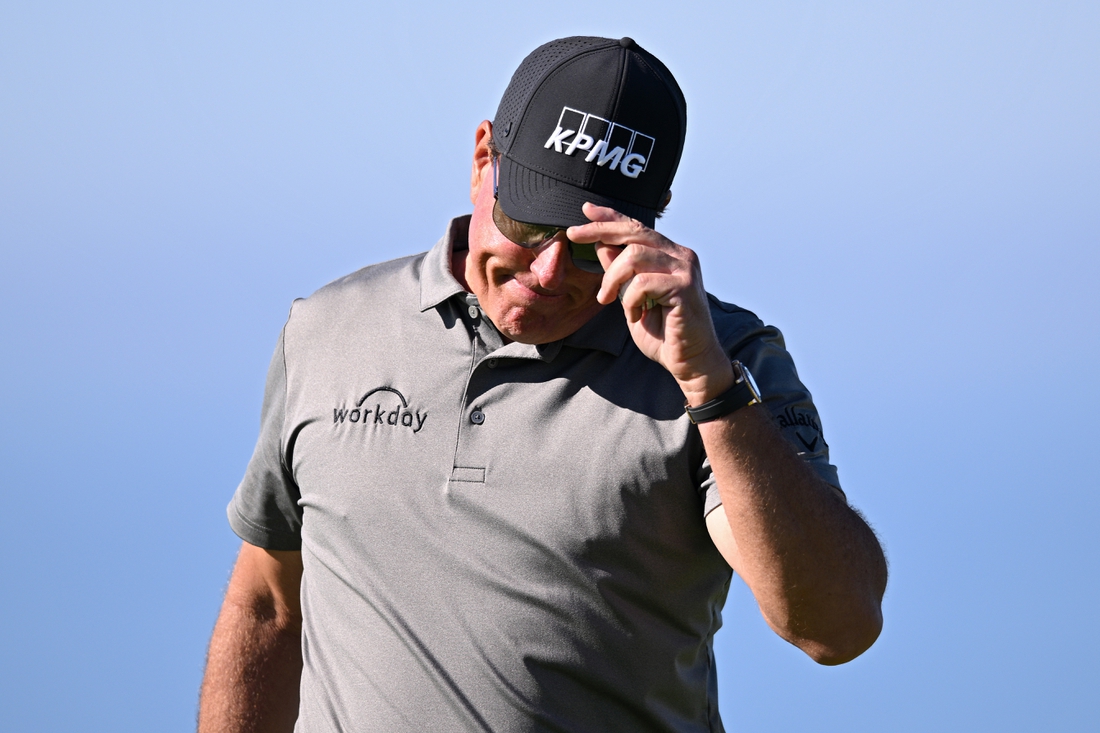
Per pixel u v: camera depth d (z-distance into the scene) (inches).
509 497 291.6
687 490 288.5
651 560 291.1
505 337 305.0
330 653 312.8
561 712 291.6
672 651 299.0
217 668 370.0
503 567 291.3
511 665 290.0
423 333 312.8
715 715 321.4
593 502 287.4
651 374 294.4
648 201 290.4
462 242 331.9
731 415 261.7
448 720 292.4
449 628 294.4
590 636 290.4
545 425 294.7
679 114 293.4
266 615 370.9
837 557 269.4
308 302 337.7
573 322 295.7
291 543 354.9
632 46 293.4
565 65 286.7
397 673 297.3
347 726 303.4
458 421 300.8
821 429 303.3
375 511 304.0
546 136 284.4
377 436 308.2
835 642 278.7
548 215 278.4
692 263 261.9
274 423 336.2
